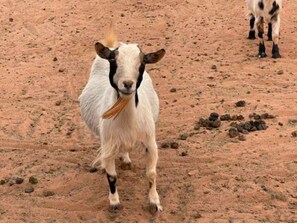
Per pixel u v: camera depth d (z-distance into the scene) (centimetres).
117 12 1598
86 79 1141
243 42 1302
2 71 1209
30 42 1397
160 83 1078
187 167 754
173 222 638
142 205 675
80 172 766
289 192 680
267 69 1112
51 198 706
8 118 967
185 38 1364
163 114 931
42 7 1667
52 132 905
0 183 746
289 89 1005
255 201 669
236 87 1031
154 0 1680
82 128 911
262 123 853
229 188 696
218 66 1153
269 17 1154
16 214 674
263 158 762
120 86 561
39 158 815
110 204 666
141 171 753
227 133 836
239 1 1634
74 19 1556
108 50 573
